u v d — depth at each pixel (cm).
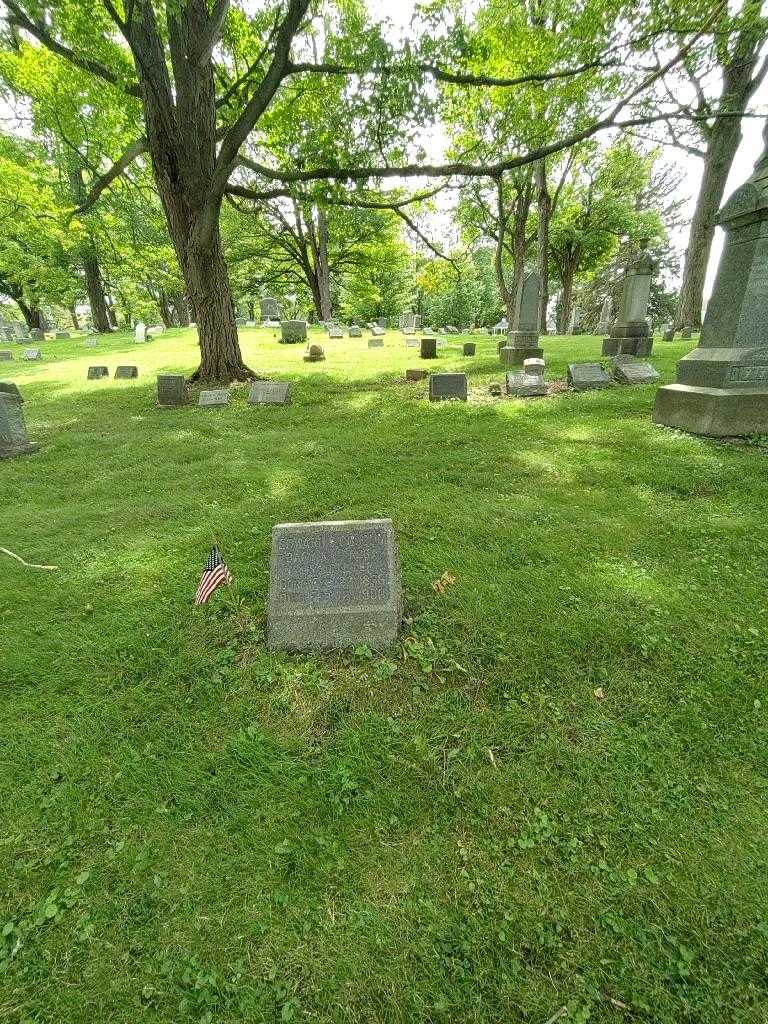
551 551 411
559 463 616
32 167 1758
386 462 662
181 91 1046
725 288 644
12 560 444
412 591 362
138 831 214
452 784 228
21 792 232
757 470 545
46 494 620
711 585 359
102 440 853
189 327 3531
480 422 831
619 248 4084
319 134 1121
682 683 277
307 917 182
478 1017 156
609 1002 158
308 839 208
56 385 1453
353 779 232
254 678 294
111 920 184
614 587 358
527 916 180
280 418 953
